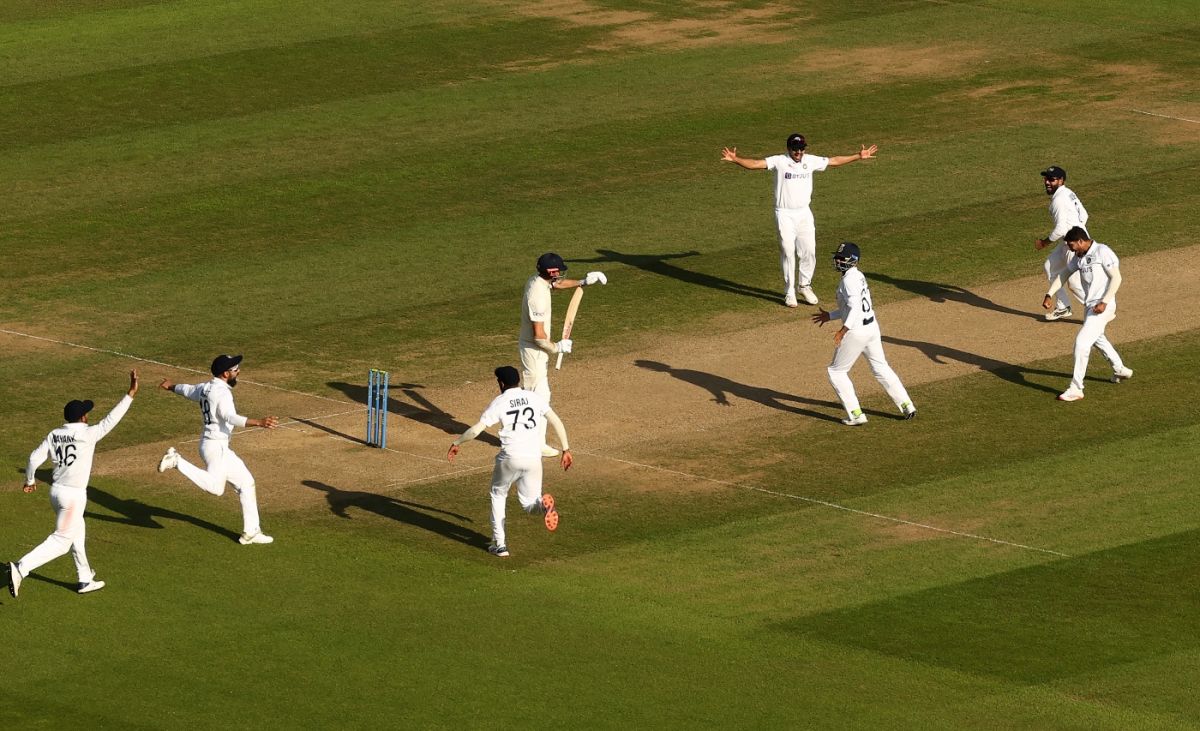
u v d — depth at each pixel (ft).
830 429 273.33
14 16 549.13
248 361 302.66
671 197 397.80
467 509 242.37
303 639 200.64
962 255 357.20
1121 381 291.17
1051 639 202.18
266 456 260.83
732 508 242.99
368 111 460.55
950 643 201.46
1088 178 402.93
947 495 246.88
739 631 204.54
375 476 253.85
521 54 512.63
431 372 298.15
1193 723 182.50
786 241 327.47
